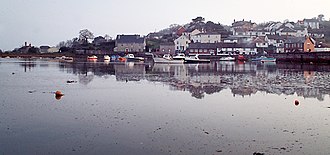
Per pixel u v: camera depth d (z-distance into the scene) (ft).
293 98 72.38
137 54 424.05
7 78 117.91
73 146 36.94
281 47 440.45
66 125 46.32
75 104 63.62
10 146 36.96
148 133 42.34
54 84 99.30
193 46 448.65
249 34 552.00
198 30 529.86
